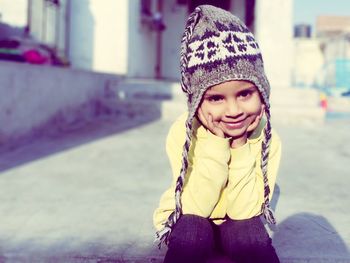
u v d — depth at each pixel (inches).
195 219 53.8
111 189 105.5
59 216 85.0
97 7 286.2
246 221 55.0
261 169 55.8
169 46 415.5
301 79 622.8
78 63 289.0
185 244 51.3
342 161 141.8
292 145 168.4
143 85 254.7
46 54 209.5
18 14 230.1
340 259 64.1
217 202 57.4
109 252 67.0
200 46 48.5
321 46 623.8
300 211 87.7
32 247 69.4
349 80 507.2
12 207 91.0
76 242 71.2
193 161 56.8
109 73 261.4
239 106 49.2
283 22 293.0
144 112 231.0
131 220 82.0
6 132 153.3
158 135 185.5
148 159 141.3
